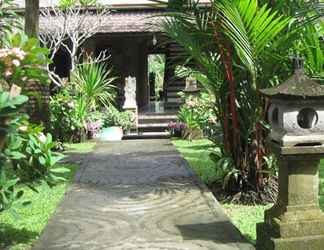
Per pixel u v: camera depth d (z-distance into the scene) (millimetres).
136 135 12867
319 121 3410
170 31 5441
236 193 5469
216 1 4742
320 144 3441
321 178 6637
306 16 5148
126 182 6535
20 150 3926
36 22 8852
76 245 3928
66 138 11180
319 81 5211
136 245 3908
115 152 9547
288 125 3393
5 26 5676
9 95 3383
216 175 6680
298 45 5309
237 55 5262
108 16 14453
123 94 15695
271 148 3656
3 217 4781
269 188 5445
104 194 5820
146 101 17641
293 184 3494
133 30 13812
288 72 5059
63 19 13305
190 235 4152
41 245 3934
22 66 4062
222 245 3885
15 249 3865
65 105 11031
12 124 3633
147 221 4613
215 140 5871
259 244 3762
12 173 4086
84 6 13602
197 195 5625
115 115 12914
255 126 5305
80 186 6301
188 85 12422
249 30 4605
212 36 5359
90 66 12758
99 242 4000
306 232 3471
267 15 4520
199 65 5672
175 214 4844
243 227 4438
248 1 4441
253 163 5395
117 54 15930
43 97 8680
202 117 11383
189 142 10953
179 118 12180
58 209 5102
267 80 5055
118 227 4430
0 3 5926
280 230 3451
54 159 4051
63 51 16156
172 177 6805
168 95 16125
